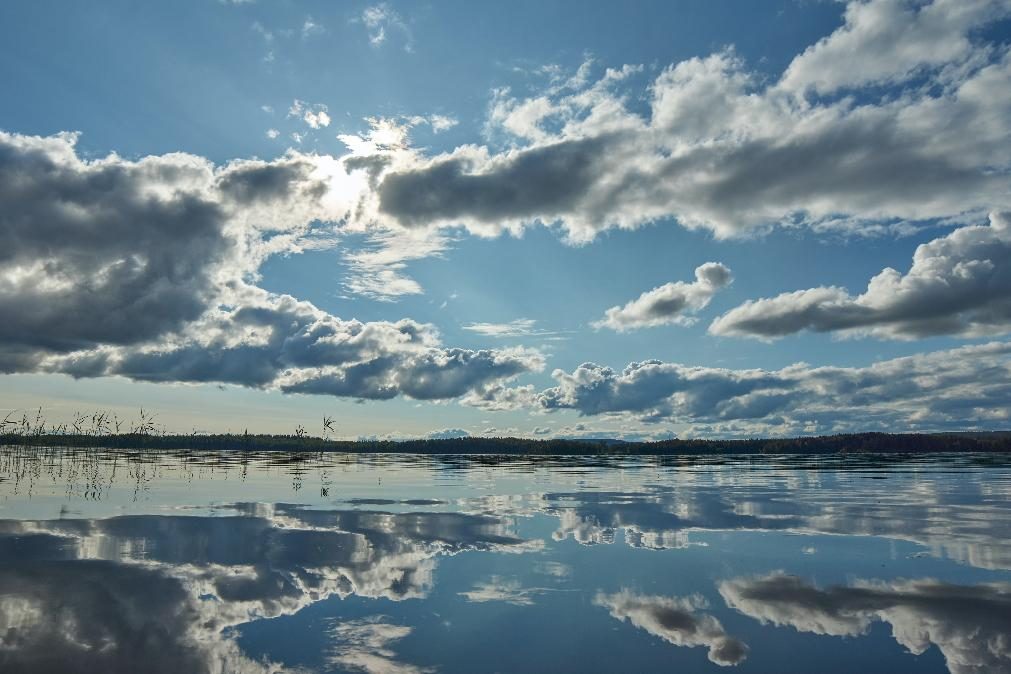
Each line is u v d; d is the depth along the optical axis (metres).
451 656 9.51
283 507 26.20
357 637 10.26
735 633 10.59
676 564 15.55
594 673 8.91
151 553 16.25
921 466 73.00
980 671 9.05
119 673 8.79
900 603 12.38
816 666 9.23
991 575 14.62
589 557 16.28
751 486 40.03
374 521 22.20
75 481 37.59
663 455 141.25
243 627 10.71
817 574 14.62
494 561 15.78
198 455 92.19
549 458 114.25
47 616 11.13
